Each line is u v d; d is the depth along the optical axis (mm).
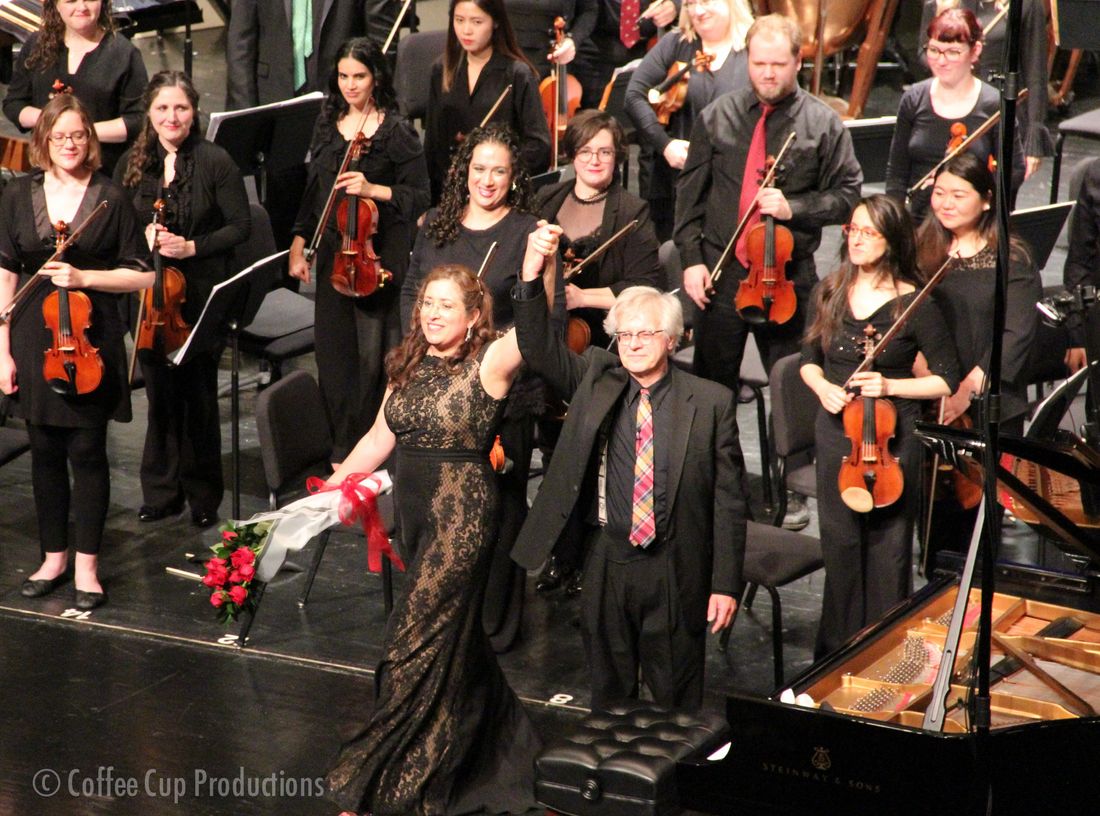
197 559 23062
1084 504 15273
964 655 15438
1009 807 13016
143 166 22875
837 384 18891
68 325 20734
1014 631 16453
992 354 10922
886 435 18391
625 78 31938
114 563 23078
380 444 18250
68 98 20875
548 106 30422
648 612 16875
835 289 19000
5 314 21125
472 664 17094
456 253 20328
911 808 13031
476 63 25641
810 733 13281
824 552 19047
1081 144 39719
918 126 25516
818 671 14961
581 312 21906
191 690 19781
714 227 23016
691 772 13938
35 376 21078
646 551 16703
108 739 18609
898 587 18766
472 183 20172
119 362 21484
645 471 16625
